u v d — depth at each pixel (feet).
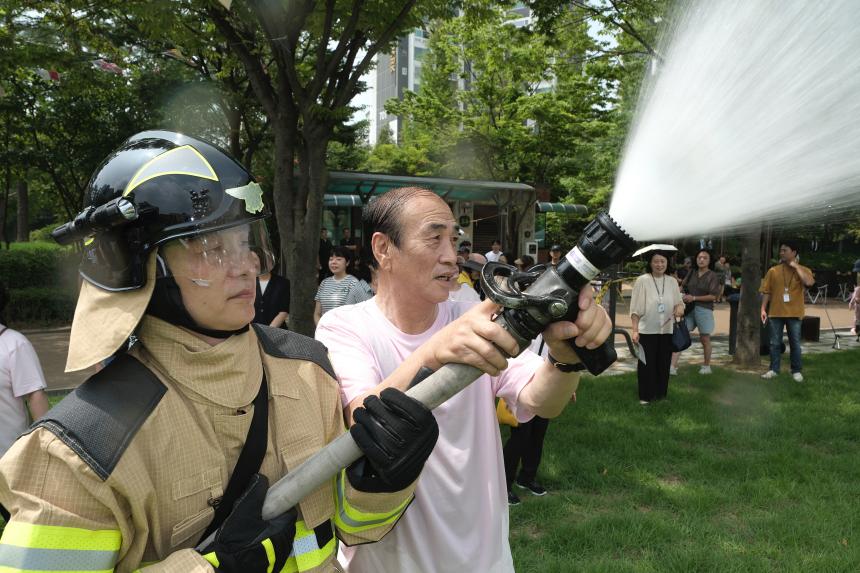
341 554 6.03
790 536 12.70
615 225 3.52
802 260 78.38
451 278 5.81
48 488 3.47
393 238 5.80
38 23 31.22
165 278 3.87
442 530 5.64
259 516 3.87
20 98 47.52
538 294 3.69
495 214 66.18
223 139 57.88
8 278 47.65
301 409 4.41
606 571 11.28
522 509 14.14
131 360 3.91
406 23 27.86
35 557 3.34
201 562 3.54
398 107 75.72
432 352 4.18
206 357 3.92
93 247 3.87
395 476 3.68
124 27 34.40
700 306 30.25
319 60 25.52
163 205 3.79
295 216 28.35
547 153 72.54
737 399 24.36
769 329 29.40
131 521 3.68
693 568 11.47
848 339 43.65
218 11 24.73
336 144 94.79
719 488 15.34
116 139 51.29
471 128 71.77
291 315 27.76
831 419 21.42
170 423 3.77
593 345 3.84
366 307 6.28
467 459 5.74
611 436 19.07
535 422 14.75
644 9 26.17
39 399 11.19
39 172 59.26
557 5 29.50
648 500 14.64
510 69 59.88
